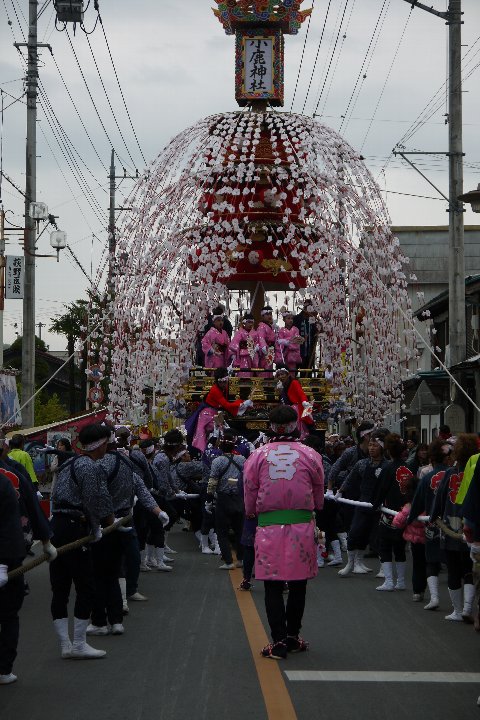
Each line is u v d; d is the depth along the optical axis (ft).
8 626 24.36
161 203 57.00
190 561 51.08
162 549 46.78
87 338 60.70
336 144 57.62
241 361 59.11
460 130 65.72
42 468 70.33
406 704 21.93
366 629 31.45
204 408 57.47
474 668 25.61
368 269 56.70
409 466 47.11
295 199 57.57
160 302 56.85
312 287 55.88
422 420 115.65
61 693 23.11
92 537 27.17
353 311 57.72
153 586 41.50
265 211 58.18
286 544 27.09
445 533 32.55
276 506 27.40
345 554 55.72
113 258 58.59
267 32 67.15
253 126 57.88
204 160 57.16
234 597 38.27
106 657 27.14
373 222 57.52
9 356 168.45
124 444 44.65
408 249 122.11
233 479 47.16
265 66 66.90
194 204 56.70
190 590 40.29
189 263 57.11
